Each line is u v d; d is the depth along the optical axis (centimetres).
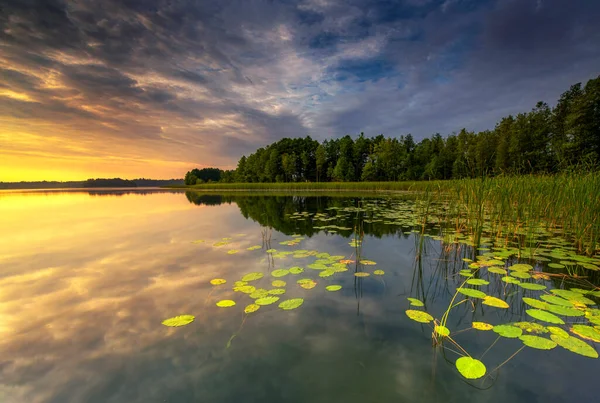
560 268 283
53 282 252
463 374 130
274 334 169
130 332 171
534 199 473
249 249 367
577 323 173
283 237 441
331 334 168
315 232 477
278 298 217
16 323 181
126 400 120
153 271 281
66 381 131
